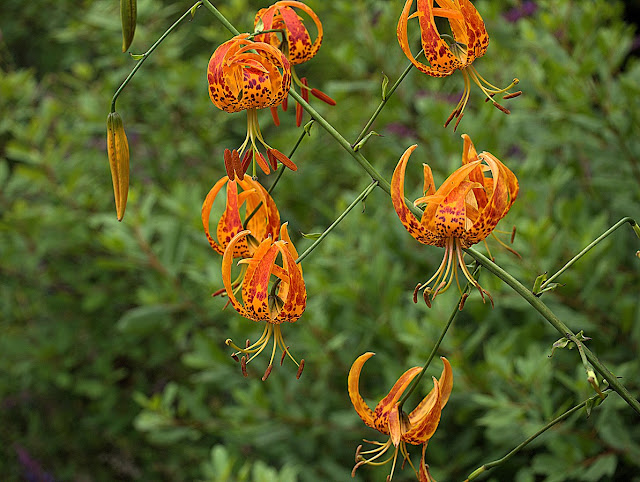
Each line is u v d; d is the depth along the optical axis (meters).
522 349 1.19
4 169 1.59
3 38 2.06
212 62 0.81
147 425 1.28
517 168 1.27
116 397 1.67
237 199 0.83
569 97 1.22
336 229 1.41
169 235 1.36
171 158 1.71
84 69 1.72
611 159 1.26
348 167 1.50
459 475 1.24
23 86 1.73
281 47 0.84
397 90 1.51
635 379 1.12
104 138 1.77
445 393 0.83
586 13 1.25
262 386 1.32
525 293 0.80
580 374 1.10
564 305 1.18
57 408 1.86
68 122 1.83
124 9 0.84
